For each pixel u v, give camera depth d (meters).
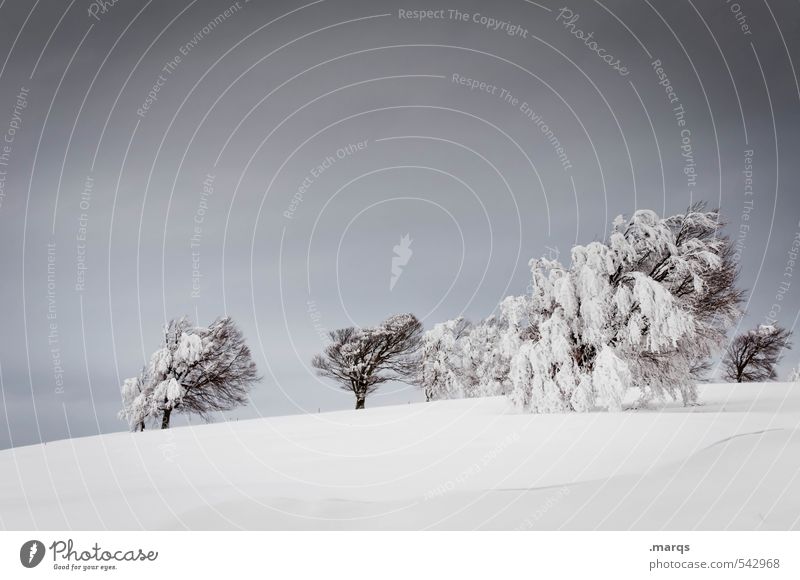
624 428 15.31
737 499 7.20
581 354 22.61
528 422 18.30
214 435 20.55
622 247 22.83
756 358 46.53
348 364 44.31
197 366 35.66
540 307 24.36
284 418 27.11
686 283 23.30
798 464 8.09
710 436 13.15
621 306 21.59
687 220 23.33
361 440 17.16
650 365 22.16
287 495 9.54
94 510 8.93
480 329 44.53
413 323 45.00
